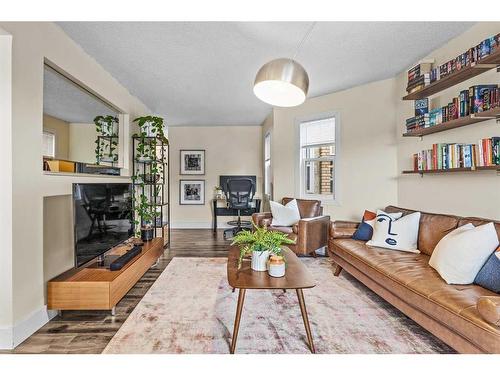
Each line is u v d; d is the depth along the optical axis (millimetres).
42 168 2020
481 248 1747
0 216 1726
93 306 2064
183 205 6512
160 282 2887
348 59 3061
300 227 3482
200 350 1719
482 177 2395
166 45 2645
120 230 2893
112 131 3627
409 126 3076
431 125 2764
